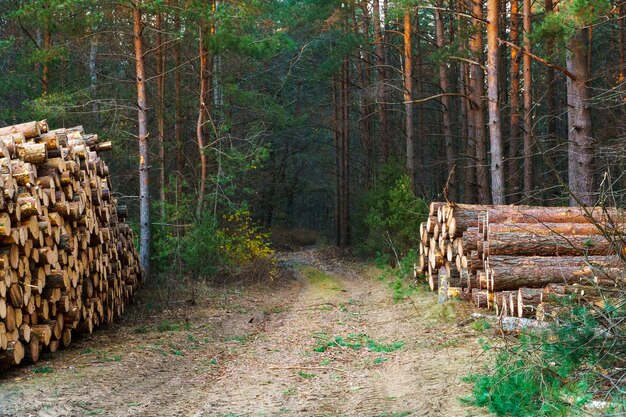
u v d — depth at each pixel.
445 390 7.33
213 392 8.20
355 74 43.06
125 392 7.98
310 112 41.47
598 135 18.48
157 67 24.39
